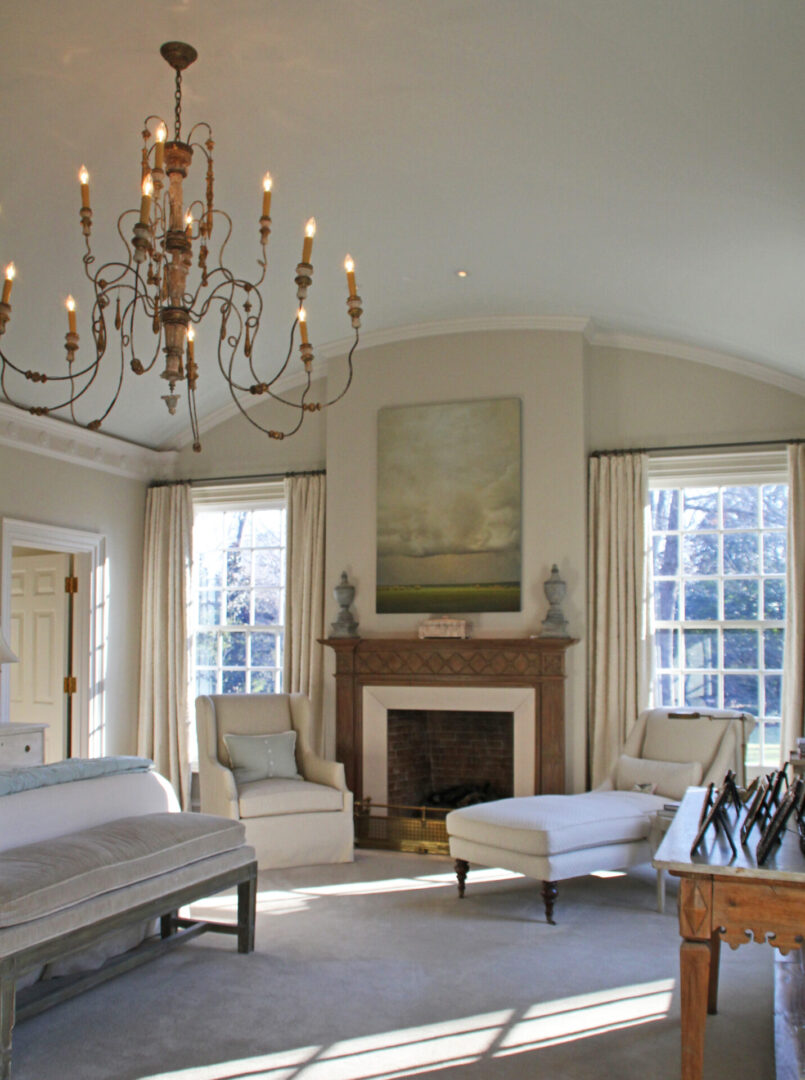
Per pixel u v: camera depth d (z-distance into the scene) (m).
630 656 6.81
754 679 6.91
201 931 4.19
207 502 8.16
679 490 7.18
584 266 5.93
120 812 4.06
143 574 8.09
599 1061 3.15
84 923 3.24
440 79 4.04
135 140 4.49
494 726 7.29
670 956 4.22
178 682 7.88
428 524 7.18
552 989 3.81
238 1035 3.36
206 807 6.12
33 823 3.63
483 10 3.53
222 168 4.81
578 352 6.98
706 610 7.06
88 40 3.78
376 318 7.08
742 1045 3.25
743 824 3.20
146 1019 3.49
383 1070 3.09
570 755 6.75
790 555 6.52
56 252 5.38
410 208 5.31
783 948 2.58
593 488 7.03
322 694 7.47
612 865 5.00
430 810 6.88
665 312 6.39
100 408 7.19
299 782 6.24
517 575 6.94
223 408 8.13
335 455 7.48
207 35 3.77
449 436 7.19
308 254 3.34
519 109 4.18
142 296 3.69
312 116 4.38
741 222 4.70
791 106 3.56
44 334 6.09
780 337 6.03
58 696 7.48
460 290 6.57
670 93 3.77
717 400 6.92
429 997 3.72
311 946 4.34
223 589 8.23
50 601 7.59
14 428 6.74
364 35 3.77
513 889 5.42
